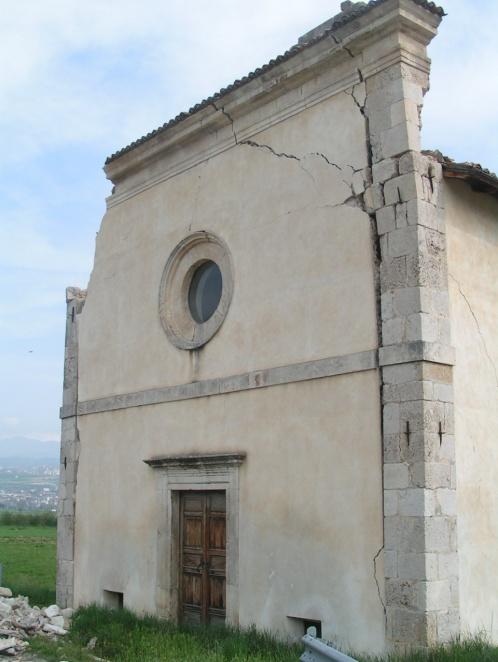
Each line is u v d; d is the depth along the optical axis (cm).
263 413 1112
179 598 1232
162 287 1353
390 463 931
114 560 1359
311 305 1069
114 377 1434
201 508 1217
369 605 930
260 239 1167
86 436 1482
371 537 941
